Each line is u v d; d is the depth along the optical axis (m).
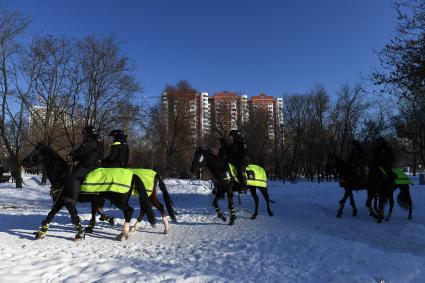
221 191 12.14
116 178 9.43
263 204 17.88
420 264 6.88
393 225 12.29
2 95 30.27
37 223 12.02
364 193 22.31
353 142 14.05
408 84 14.05
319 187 30.14
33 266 6.84
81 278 6.17
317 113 56.44
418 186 25.42
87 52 31.67
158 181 10.87
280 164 62.22
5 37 29.14
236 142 12.25
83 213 15.12
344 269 6.76
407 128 36.94
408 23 14.09
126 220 9.83
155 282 5.98
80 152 9.52
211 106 66.44
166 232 10.66
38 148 9.67
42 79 30.94
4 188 30.70
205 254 8.13
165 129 49.06
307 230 11.11
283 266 7.09
